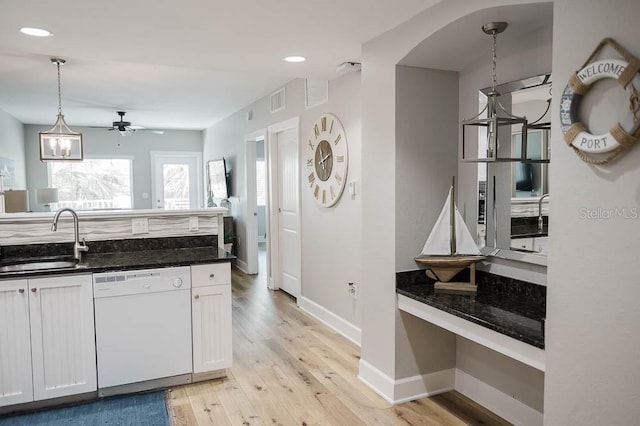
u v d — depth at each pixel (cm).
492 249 266
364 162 303
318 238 451
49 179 866
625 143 145
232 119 740
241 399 288
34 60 423
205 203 955
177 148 959
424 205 283
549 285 175
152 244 338
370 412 272
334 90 408
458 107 289
